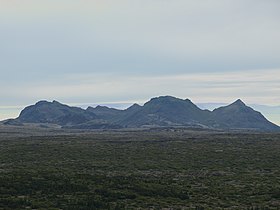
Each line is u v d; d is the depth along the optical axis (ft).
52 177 170.30
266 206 133.59
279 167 235.20
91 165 237.25
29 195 137.59
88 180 168.86
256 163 253.03
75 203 127.24
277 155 293.43
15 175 172.76
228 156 291.17
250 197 148.66
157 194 149.28
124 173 210.18
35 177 169.78
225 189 164.45
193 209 126.72
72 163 245.45
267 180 188.85
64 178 169.99
